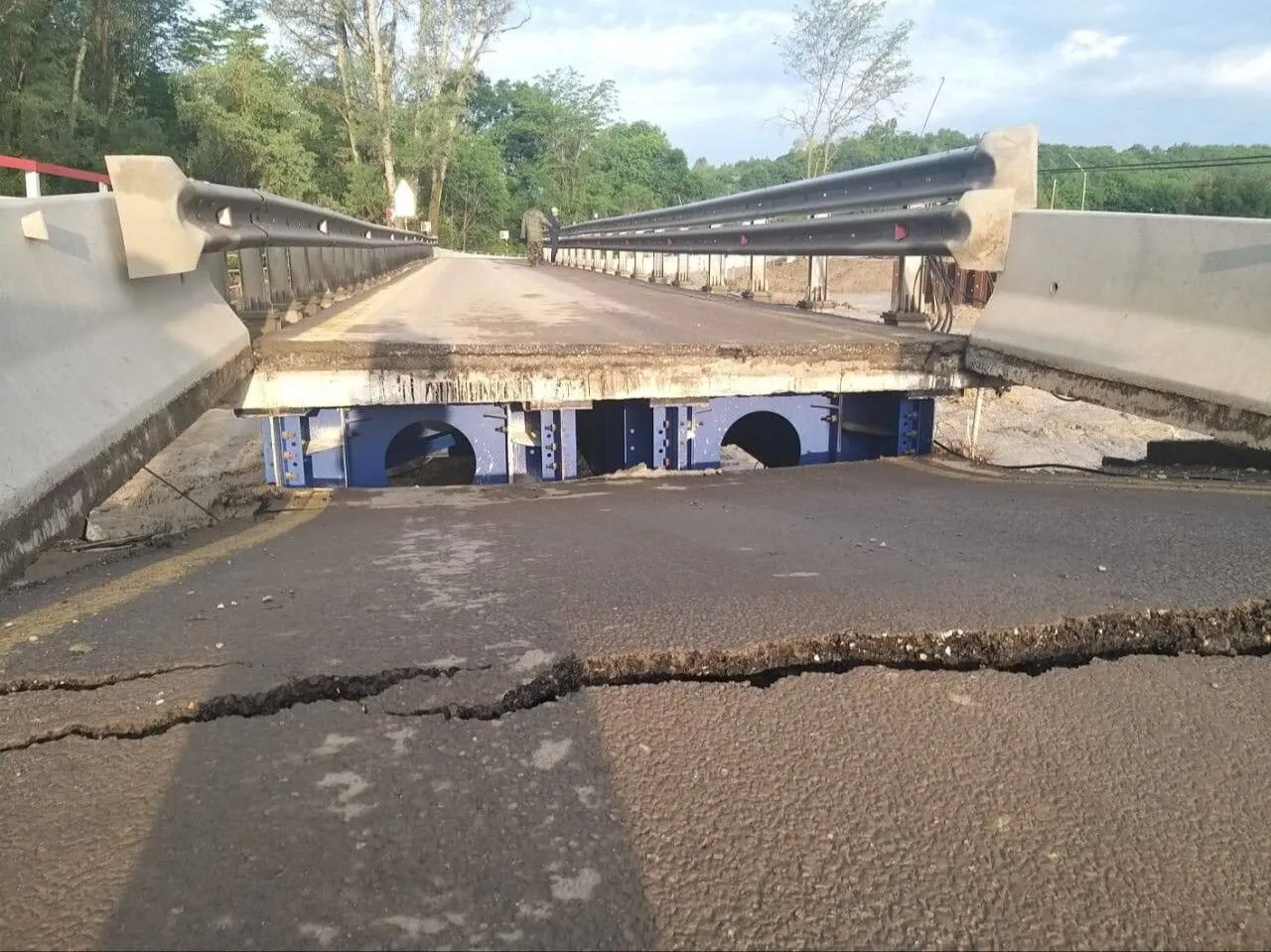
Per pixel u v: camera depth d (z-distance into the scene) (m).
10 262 3.10
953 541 3.44
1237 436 4.20
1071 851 1.52
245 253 6.54
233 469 8.40
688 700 2.06
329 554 3.52
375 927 1.32
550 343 5.73
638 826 1.58
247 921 1.32
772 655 2.28
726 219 12.41
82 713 1.96
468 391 5.48
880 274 35.56
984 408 12.37
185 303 4.94
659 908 1.37
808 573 2.98
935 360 6.19
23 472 2.76
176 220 4.27
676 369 5.70
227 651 2.29
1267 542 3.15
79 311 3.63
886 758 1.81
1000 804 1.66
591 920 1.34
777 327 7.57
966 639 2.35
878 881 1.44
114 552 3.60
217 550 3.65
